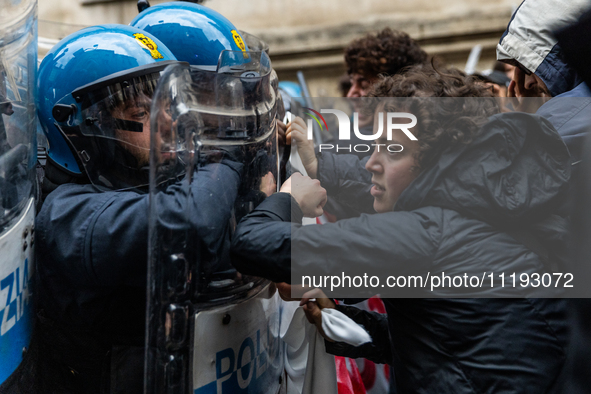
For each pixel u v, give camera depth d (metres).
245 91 1.09
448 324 1.04
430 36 5.25
